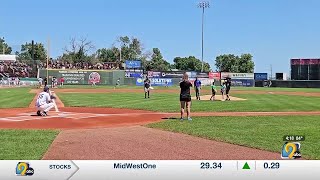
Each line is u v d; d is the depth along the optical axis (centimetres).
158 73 7694
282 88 7569
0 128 1437
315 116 1920
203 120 1709
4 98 3328
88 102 2880
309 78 8356
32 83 7050
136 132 1350
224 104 2755
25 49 11681
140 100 3177
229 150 1030
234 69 13512
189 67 14300
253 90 6203
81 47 11738
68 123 1616
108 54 13100
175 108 2370
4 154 938
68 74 7400
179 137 1236
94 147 1059
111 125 1558
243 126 1498
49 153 969
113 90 5409
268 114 2027
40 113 1911
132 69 7675
